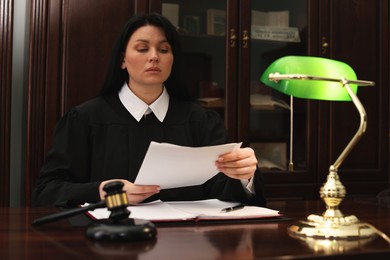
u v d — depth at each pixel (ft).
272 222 3.13
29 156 6.28
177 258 2.16
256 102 7.25
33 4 6.31
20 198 6.89
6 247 2.39
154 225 2.73
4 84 6.28
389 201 4.57
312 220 2.78
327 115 7.54
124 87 4.93
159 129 4.77
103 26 6.57
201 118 5.08
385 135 7.88
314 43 7.50
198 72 7.13
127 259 2.14
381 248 2.39
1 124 6.28
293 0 7.48
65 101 6.40
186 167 3.20
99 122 4.74
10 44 6.31
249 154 3.65
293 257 2.20
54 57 6.36
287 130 7.44
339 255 2.27
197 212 3.27
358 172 7.74
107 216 3.04
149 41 4.56
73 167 4.58
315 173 7.48
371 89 7.83
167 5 6.90
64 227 2.93
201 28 7.12
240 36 7.14
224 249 2.35
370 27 7.80
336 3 7.61
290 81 3.77
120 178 4.58
